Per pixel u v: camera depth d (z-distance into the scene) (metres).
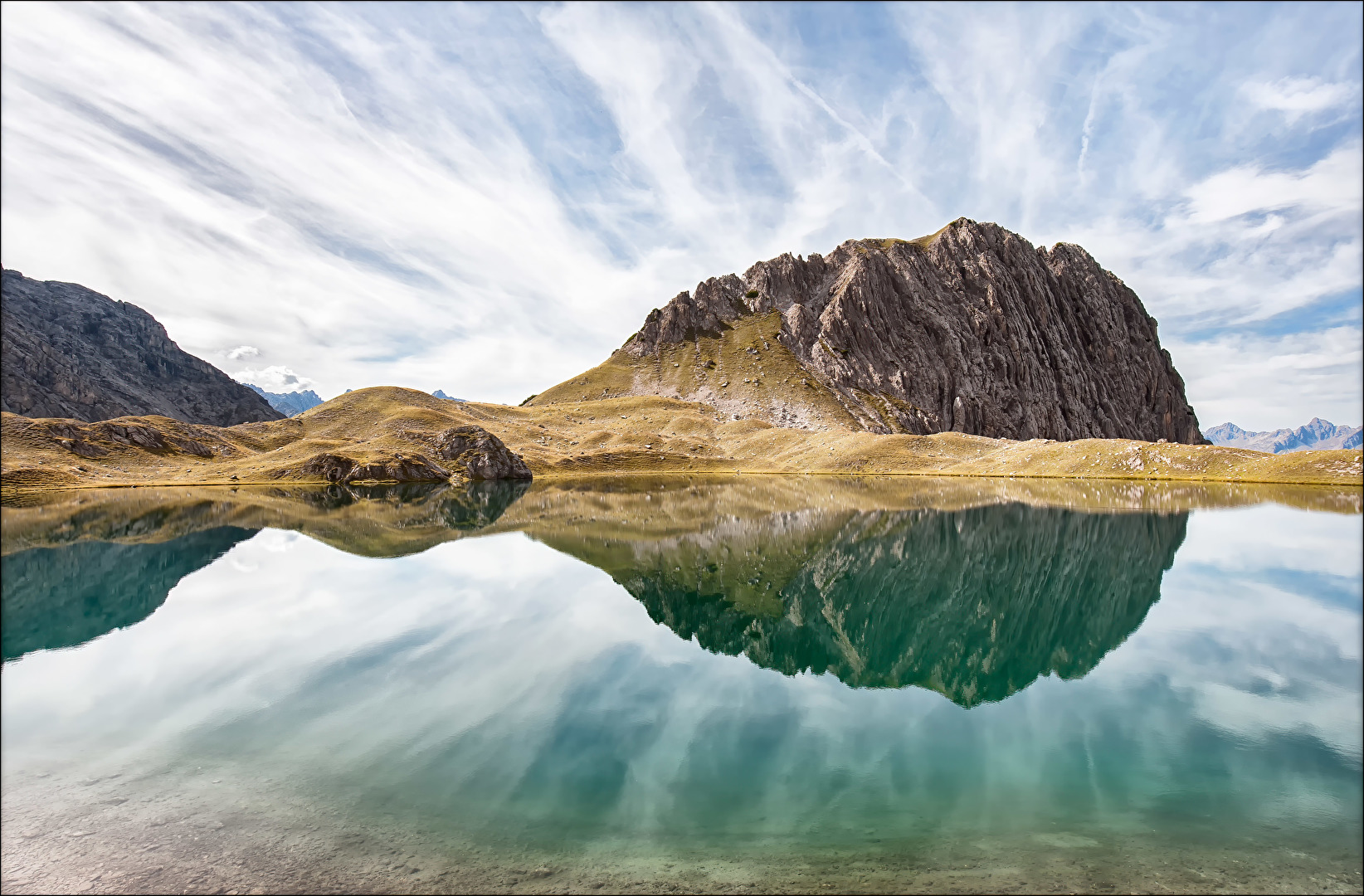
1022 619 30.62
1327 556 42.62
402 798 14.24
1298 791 14.12
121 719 18.31
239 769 15.48
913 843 12.54
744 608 32.84
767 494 101.50
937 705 19.75
